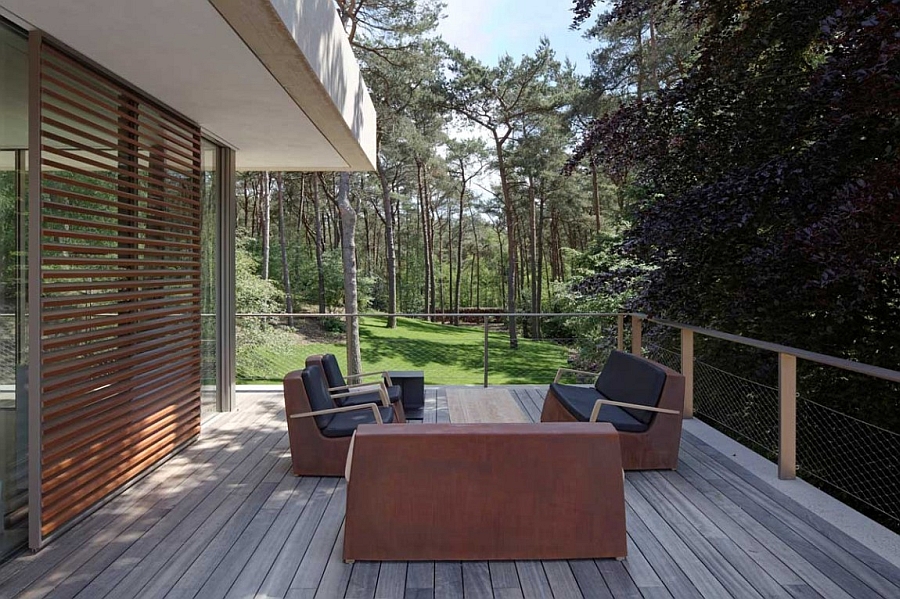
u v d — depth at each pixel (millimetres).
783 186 5250
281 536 3334
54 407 3355
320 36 4105
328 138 5980
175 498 3910
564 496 3068
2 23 3084
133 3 2852
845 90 4746
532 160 22625
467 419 5969
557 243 32656
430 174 28047
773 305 6043
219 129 5594
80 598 2689
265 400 6930
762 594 2721
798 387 6262
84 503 3598
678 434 4406
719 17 6660
